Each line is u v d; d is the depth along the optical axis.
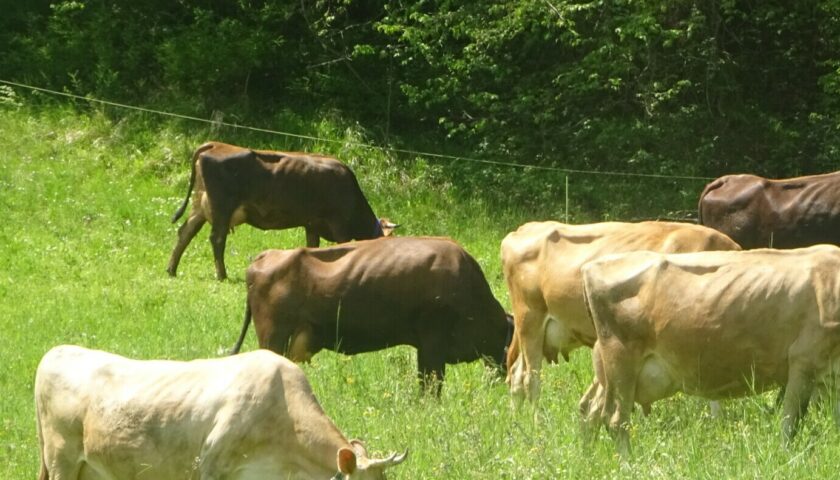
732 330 8.46
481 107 24.81
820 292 8.34
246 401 6.85
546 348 10.69
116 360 7.32
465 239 20.52
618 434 8.72
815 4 24.25
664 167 23.23
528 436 8.49
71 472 7.32
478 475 7.75
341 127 24.16
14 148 21.94
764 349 8.42
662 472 7.74
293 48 26.08
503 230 21.00
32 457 9.07
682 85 23.61
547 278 10.42
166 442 6.93
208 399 6.91
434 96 24.19
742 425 8.49
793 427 8.33
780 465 7.80
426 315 11.05
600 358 9.03
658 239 10.16
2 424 10.05
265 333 11.14
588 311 9.32
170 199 20.83
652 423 9.02
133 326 14.23
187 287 16.78
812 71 25.05
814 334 8.30
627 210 22.23
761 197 13.59
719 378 8.62
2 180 20.69
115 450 7.05
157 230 19.64
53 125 22.88
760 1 24.83
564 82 23.69
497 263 18.30
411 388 10.40
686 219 19.16
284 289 11.06
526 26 24.48
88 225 19.58
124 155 22.30
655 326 8.70
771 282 8.45
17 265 17.38
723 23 24.67
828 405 8.39
